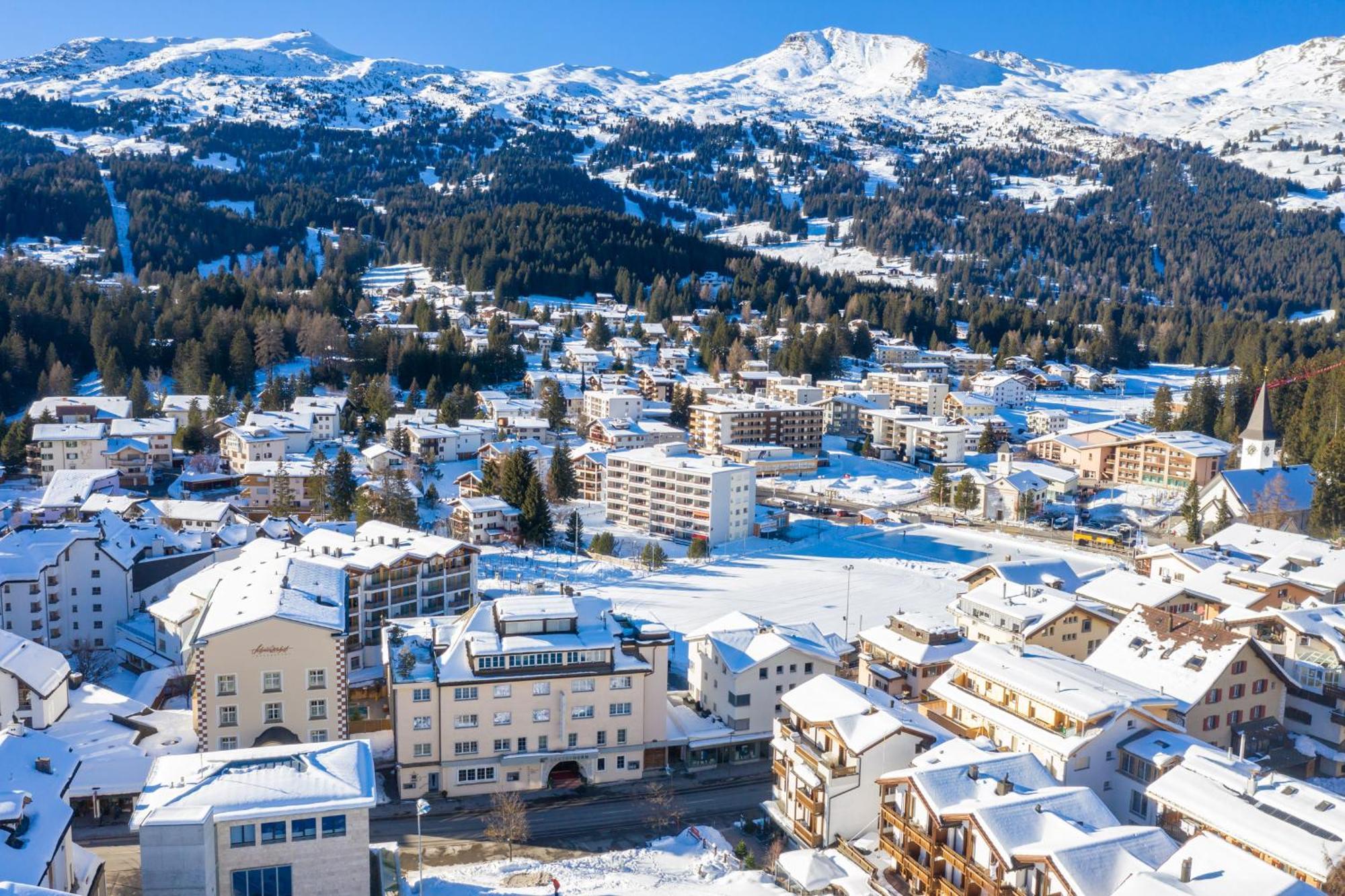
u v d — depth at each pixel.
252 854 53.50
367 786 56.41
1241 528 129.62
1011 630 94.44
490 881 64.19
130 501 147.38
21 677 81.94
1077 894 47.91
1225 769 61.62
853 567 148.38
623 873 65.38
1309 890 45.66
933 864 56.78
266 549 108.50
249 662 76.94
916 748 68.06
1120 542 166.50
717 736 83.75
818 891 60.62
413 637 84.69
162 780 55.53
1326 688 76.75
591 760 79.94
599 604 87.00
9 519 145.62
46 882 47.41
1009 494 186.50
